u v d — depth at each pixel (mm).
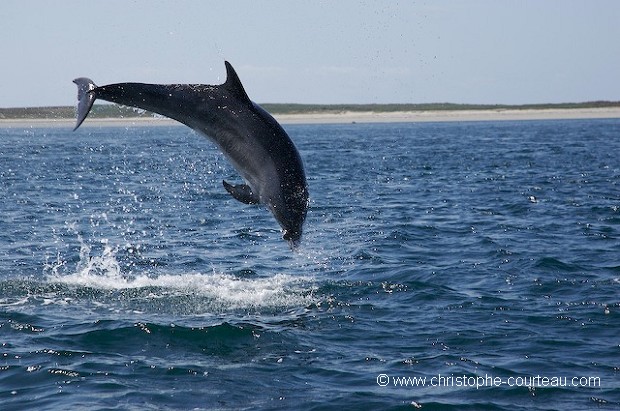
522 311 15633
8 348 13234
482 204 31797
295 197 13969
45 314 15242
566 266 19375
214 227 26078
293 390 11680
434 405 11188
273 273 19078
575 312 15555
